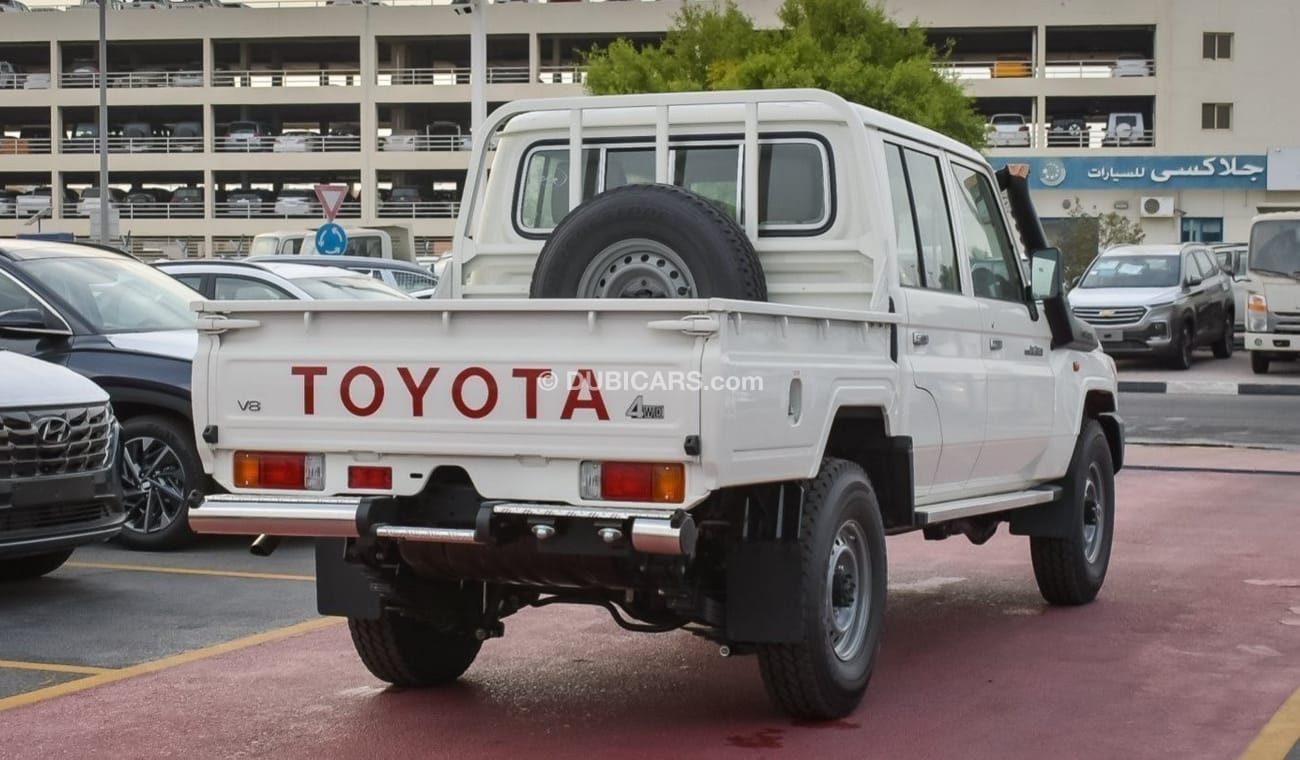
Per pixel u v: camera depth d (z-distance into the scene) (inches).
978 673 290.2
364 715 259.8
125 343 430.0
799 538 239.1
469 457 227.8
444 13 2640.3
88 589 370.0
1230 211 2448.3
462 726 252.7
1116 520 493.7
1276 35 2422.5
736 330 216.8
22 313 415.5
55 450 348.8
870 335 261.4
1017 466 335.0
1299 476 605.0
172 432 422.0
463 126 2743.6
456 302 225.3
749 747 239.0
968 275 317.4
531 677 288.5
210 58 2706.7
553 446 220.8
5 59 2832.2
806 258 286.7
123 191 2760.8
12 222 2721.5
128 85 2714.1
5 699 268.8
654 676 289.1
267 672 289.7
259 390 238.2
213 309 240.4
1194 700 268.4
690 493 214.4
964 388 299.7
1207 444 712.4
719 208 268.4
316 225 2642.7
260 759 233.3
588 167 305.7
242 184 2743.6
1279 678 285.0
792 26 1739.7
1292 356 1084.5
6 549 336.8
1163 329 1105.4
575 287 267.7
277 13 2679.6
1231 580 390.6
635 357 215.8
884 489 271.9
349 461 234.8
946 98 1699.1
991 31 2541.8
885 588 264.4
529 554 231.0
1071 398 354.9
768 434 223.8
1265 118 2433.6
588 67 1827.0
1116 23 2455.7
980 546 448.8
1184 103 2440.9
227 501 237.8
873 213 280.5
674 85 1722.4
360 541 234.4
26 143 2743.6
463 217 313.0
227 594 364.5
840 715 254.5
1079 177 2445.9
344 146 2664.9
